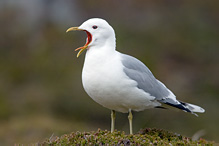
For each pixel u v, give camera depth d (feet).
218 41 62.18
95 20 22.68
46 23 63.46
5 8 63.46
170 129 43.01
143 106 23.77
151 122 43.42
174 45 59.26
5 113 45.91
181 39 60.70
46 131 40.04
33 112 46.52
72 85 49.57
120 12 64.85
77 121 45.83
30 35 60.34
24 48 57.98
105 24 22.62
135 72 22.74
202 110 25.59
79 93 48.49
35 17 63.82
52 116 46.09
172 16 65.00
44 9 65.62
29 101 47.83
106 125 44.98
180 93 50.21
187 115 44.57
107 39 22.72
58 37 58.90
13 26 61.16
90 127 43.29
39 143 21.36
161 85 24.62
